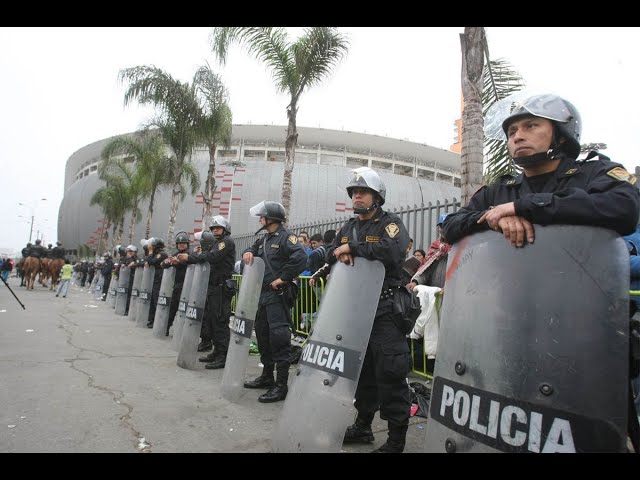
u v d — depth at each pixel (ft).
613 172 4.66
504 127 5.51
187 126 45.98
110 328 26.13
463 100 16.14
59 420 10.14
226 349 17.54
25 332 22.72
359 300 8.32
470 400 4.47
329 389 7.98
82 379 13.91
